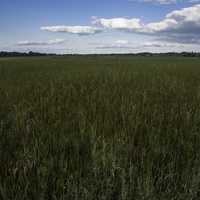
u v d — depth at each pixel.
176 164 2.30
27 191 1.92
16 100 5.04
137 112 3.92
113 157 2.26
